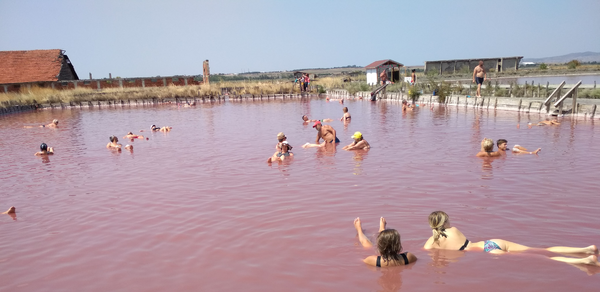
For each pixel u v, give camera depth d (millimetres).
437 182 9086
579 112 18906
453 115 22031
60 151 15703
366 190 8727
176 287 5098
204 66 58562
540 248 5621
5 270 5859
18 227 7578
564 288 4590
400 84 40219
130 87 56281
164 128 20859
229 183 9883
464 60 62625
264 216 7422
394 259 5332
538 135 14445
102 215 7996
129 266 5766
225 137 17719
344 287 4871
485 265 5207
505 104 23125
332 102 37719
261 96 47812
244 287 4988
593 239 5852
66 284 5371
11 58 55312
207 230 6914
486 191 8258
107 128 23125
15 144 17906
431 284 4820
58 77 54219
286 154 12656
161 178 10734
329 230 6621
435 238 5797
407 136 15633
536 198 7688
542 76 56312
